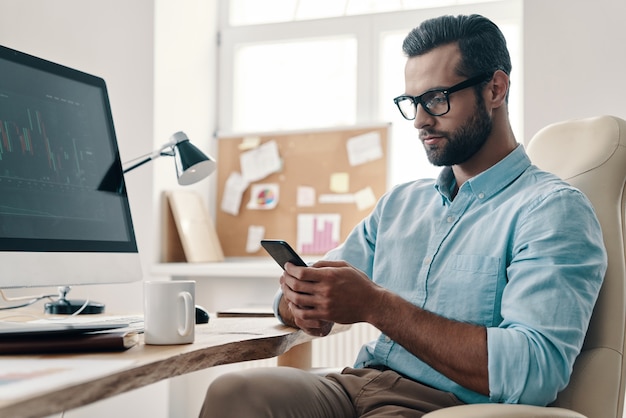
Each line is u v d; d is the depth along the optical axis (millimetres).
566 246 1209
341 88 2859
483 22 1419
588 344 1309
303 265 1232
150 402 2689
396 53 2795
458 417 983
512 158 1403
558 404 1289
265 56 2969
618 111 2281
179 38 2828
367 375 1371
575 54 2320
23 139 1191
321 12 2910
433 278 1389
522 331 1150
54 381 790
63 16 2777
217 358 1115
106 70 2756
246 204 2873
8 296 2400
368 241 1609
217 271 2609
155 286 1115
